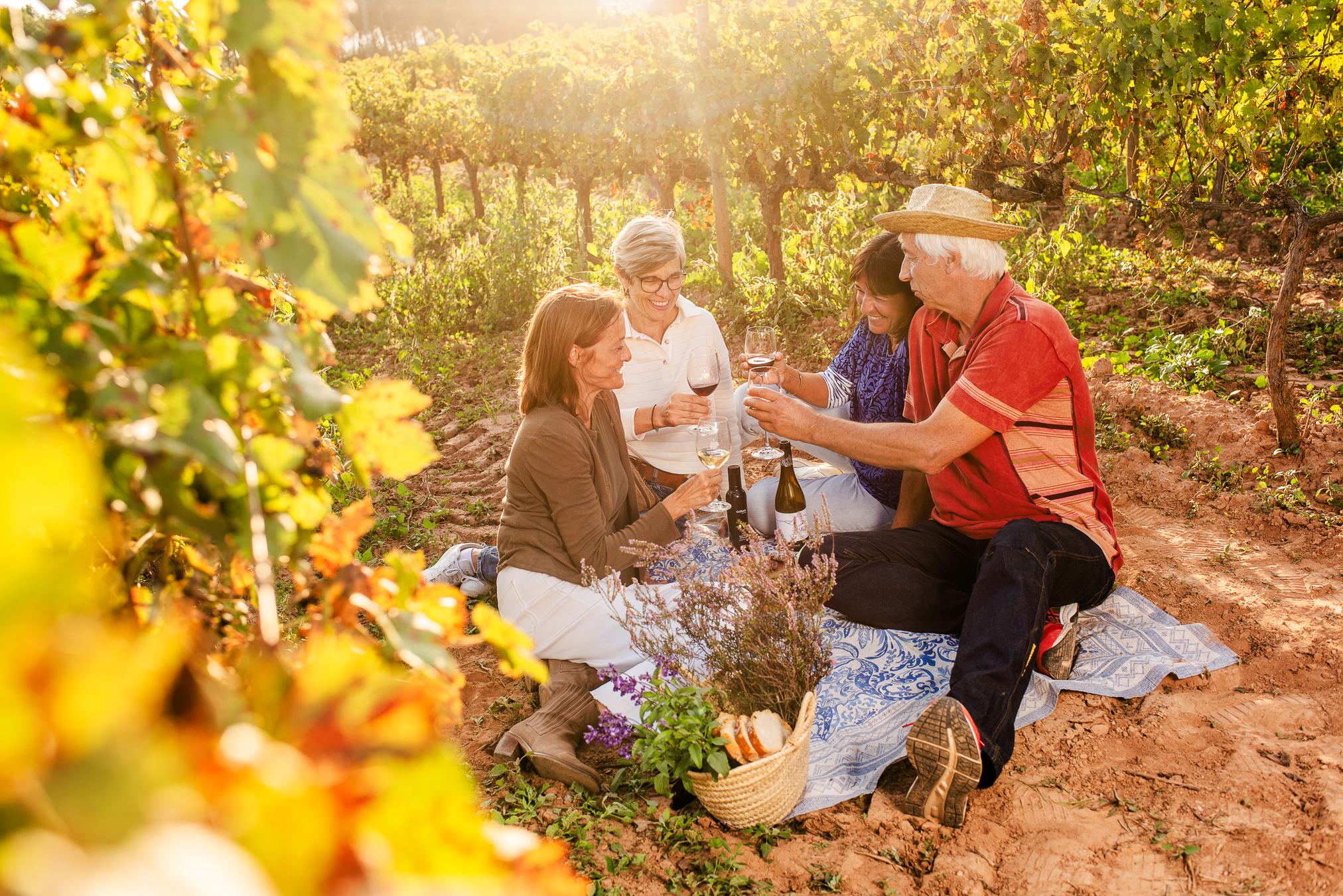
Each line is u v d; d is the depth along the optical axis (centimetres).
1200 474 464
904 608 330
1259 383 558
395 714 63
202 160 119
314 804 49
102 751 45
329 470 117
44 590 44
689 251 1165
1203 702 302
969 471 327
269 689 73
